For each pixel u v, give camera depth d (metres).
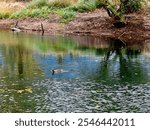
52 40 28.23
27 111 14.14
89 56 22.64
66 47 25.44
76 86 16.91
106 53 23.55
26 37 29.69
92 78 18.08
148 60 21.59
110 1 30.84
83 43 26.95
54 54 23.20
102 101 15.18
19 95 15.77
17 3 40.34
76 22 32.47
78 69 19.66
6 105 14.71
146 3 33.59
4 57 22.41
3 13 36.91
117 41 27.73
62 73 18.88
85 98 15.48
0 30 33.44
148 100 15.30
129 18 31.16
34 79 17.91
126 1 30.52
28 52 23.81
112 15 30.64
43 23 33.62
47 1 37.31
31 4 37.47
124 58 22.12
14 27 34.00
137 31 29.41
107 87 16.80
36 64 20.67
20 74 18.72
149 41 27.61
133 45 26.27
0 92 16.11
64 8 35.78
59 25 32.69
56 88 16.64
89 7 34.88
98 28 30.88
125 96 15.70
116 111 14.17
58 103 14.94
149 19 31.02
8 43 26.98
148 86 16.92
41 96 15.64
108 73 18.97
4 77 18.22
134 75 18.55
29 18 35.00
